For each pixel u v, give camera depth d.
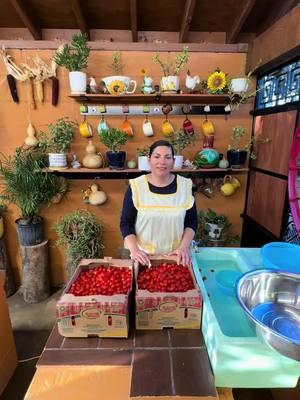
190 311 0.94
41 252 2.21
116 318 0.90
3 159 2.18
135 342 0.91
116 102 2.09
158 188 1.30
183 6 1.89
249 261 1.25
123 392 0.77
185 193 1.32
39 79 2.03
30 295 2.24
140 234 1.35
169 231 1.33
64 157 2.06
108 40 2.13
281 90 1.75
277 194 1.80
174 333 0.95
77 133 2.15
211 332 0.84
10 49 2.00
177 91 1.92
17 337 1.87
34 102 2.10
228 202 2.34
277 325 0.92
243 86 1.88
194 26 2.08
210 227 2.15
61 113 2.12
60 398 0.76
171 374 0.79
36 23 2.01
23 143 2.16
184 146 2.11
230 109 2.06
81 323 0.91
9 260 2.38
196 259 1.30
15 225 2.31
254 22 2.00
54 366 0.83
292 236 1.63
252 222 2.17
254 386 0.81
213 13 1.94
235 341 0.77
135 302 0.94
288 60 1.62
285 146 1.70
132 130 2.15
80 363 0.84
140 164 2.05
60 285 2.48
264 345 0.77
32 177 2.02
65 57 1.80
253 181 2.19
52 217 2.33
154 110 2.11
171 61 2.03
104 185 2.28
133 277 1.06
